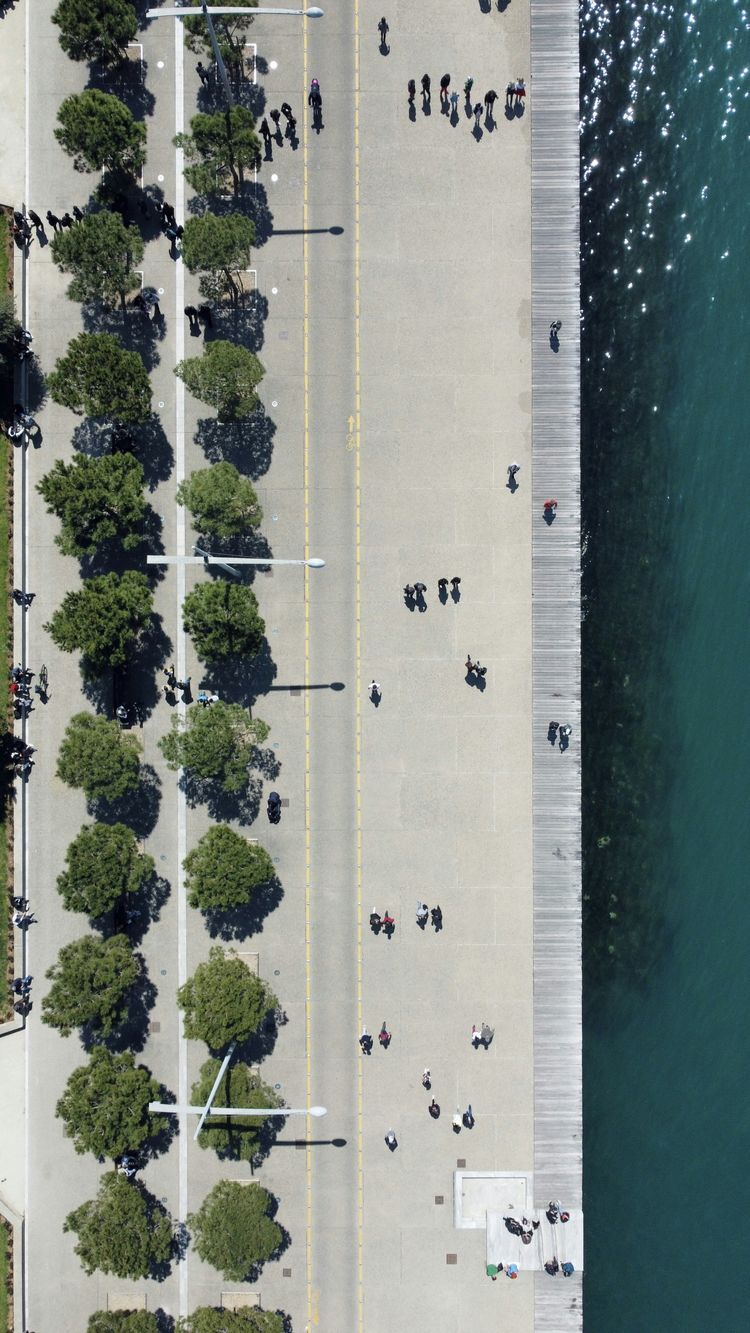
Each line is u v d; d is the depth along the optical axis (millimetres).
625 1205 48438
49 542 46875
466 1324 46219
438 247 46656
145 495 46812
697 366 48750
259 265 46875
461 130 46469
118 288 43781
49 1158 46656
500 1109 46469
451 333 46656
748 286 48656
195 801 46906
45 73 46594
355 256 46750
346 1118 46656
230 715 43750
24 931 46562
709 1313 47844
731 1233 48125
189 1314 46156
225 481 43000
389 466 46875
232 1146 44969
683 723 48906
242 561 38812
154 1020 46781
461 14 46250
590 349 48531
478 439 46719
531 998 46594
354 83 46531
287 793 47062
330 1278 46438
